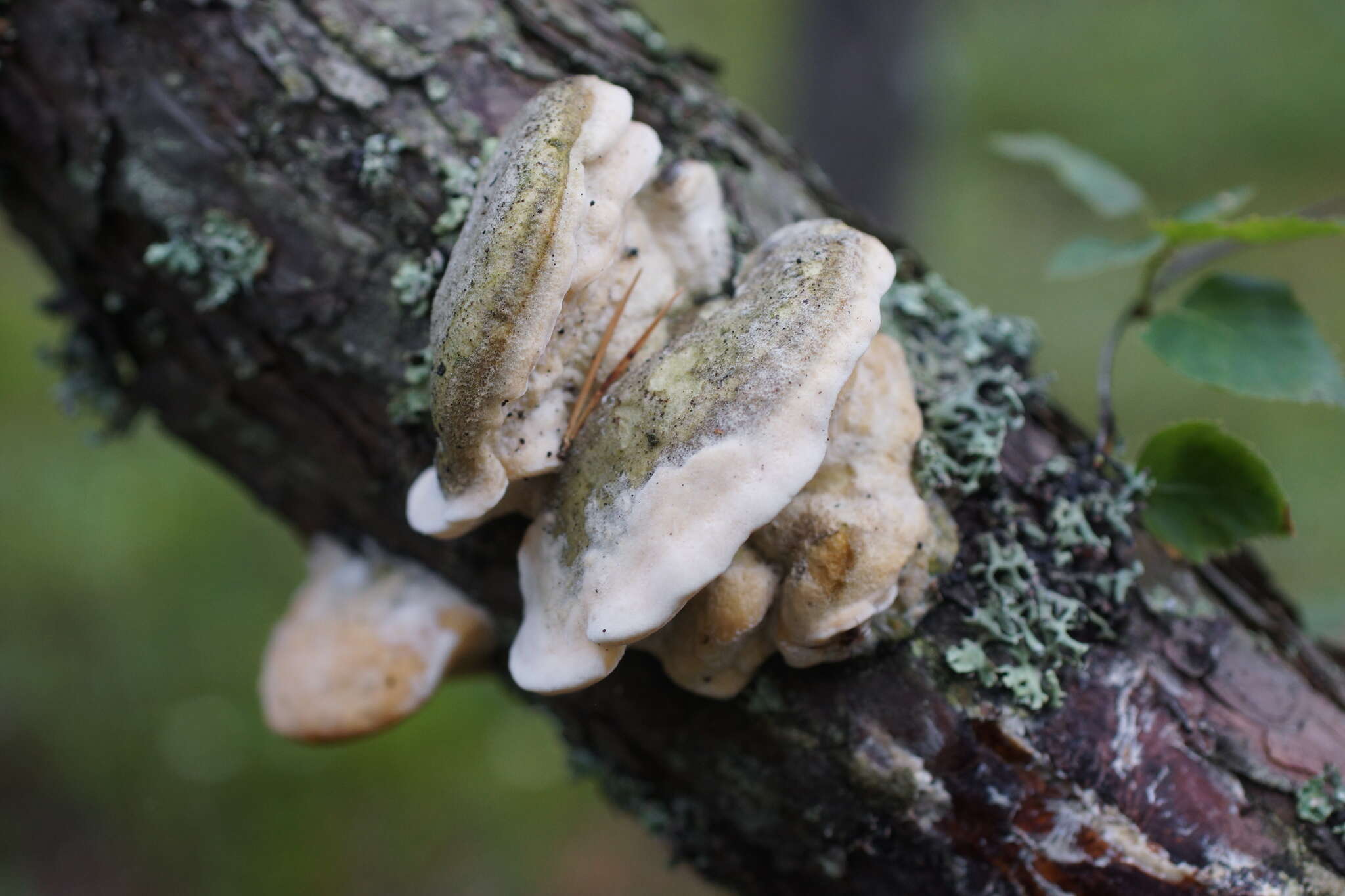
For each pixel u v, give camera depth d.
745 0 1.94
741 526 0.49
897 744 0.53
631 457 0.50
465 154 0.55
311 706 0.58
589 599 0.50
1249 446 0.53
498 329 0.49
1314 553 1.17
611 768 0.58
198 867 1.00
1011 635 0.53
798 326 0.49
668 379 0.50
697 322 0.51
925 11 1.24
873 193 1.25
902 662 0.53
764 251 0.52
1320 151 1.80
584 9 0.57
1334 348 0.55
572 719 0.57
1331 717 0.54
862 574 0.51
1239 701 0.53
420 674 0.58
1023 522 0.54
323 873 1.02
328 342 0.56
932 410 0.54
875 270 0.50
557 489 0.51
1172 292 1.54
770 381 0.49
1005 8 2.09
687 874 1.07
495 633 0.58
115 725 1.07
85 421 1.30
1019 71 1.98
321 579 0.60
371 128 0.55
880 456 0.52
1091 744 0.53
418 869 1.04
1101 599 0.53
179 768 1.04
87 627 1.12
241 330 0.57
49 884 0.98
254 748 1.06
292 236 0.55
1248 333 0.55
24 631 1.10
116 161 0.56
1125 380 1.44
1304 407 1.35
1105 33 2.01
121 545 1.18
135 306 0.58
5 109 0.57
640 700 0.55
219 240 0.56
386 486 0.57
